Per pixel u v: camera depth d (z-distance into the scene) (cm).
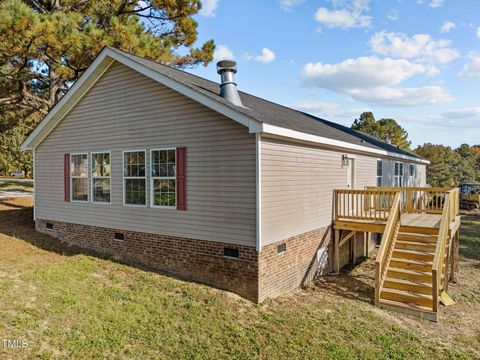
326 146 954
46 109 1488
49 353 450
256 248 694
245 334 568
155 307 632
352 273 1039
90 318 557
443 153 4809
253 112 747
